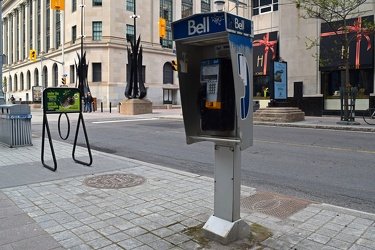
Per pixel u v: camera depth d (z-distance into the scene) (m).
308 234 4.11
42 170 7.50
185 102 4.28
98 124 20.31
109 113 32.12
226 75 3.96
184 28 3.98
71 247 3.80
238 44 3.67
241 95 3.71
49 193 5.81
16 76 80.38
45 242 3.93
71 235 4.11
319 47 22.98
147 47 52.09
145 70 52.31
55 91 7.86
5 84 88.00
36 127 18.61
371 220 4.55
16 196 5.64
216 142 3.98
